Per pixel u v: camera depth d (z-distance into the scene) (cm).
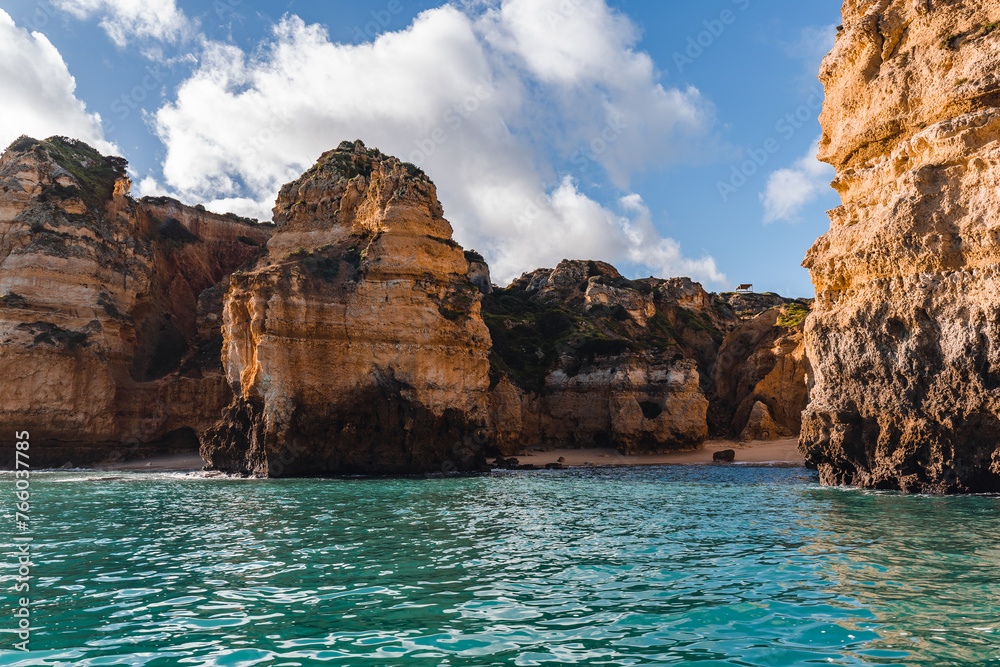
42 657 693
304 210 5012
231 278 4300
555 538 1473
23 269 4862
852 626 782
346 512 2011
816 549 1282
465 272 4669
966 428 2256
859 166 2812
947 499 2139
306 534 1538
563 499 2458
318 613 856
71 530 1600
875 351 2548
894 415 2494
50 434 4762
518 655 698
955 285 2289
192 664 673
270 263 4841
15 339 4678
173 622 815
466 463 4278
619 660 681
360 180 4866
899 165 2583
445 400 4216
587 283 9156
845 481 2800
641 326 8425
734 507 2102
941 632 754
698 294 9850
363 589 984
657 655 695
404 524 1727
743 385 7444
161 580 1041
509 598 930
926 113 2523
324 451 3947
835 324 2727
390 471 3981
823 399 2806
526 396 6706
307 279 4166
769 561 1171
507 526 1684
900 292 2461
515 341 7488
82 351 4919
